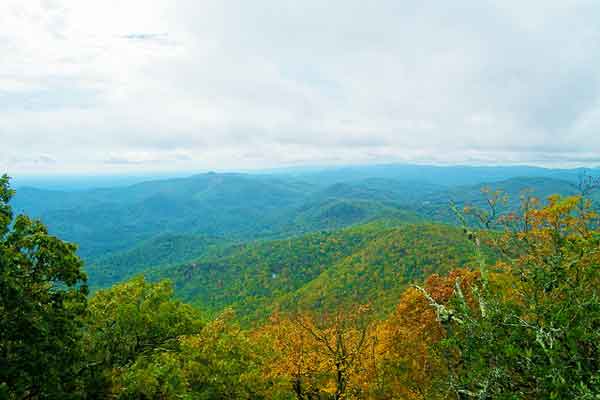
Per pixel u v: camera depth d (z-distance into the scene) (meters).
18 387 11.78
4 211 13.30
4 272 11.68
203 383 17.23
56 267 13.43
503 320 6.26
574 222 11.08
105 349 18.44
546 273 6.89
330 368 17.22
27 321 11.94
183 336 18.91
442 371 10.16
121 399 14.41
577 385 4.97
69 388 13.78
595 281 7.30
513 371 5.95
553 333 5.77
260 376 17.17
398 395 16.67
